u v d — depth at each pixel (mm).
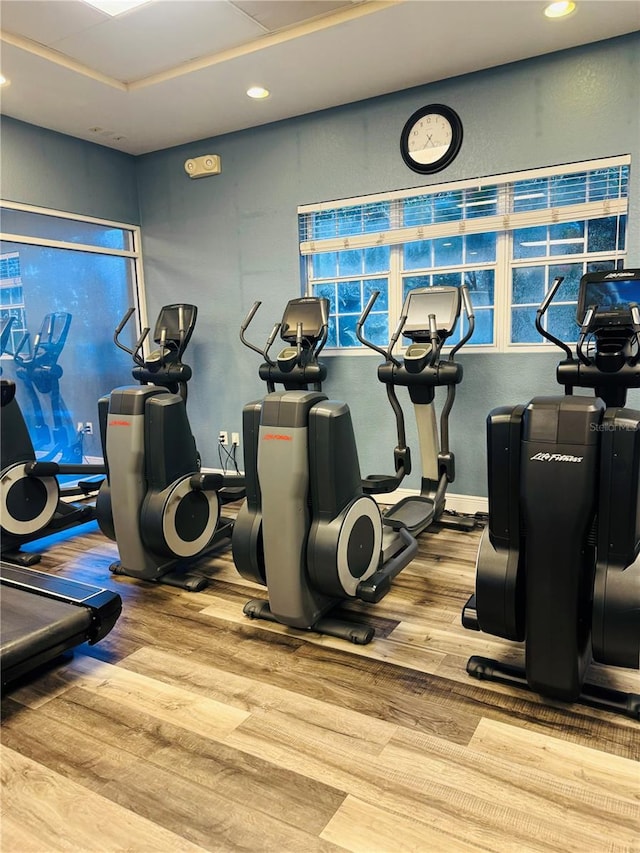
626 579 1886
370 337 4684
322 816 1613
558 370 3129
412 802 1656
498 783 1718
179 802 1676
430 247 4336
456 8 3096
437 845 1511
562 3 3061
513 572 2059
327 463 2420
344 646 2529
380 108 4238
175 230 5383
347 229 4539
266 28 3340
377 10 3094
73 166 4926
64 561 3617
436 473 3975
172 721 2043
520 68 3738
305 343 4082
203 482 3188
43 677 2328
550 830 1549
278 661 2420
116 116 4477
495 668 2244
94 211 5125
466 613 2260
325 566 2465
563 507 1842
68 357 5188
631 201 3570
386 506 4555
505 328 4109
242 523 2734
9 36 3322
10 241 4566
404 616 2795
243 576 2791
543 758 1814
